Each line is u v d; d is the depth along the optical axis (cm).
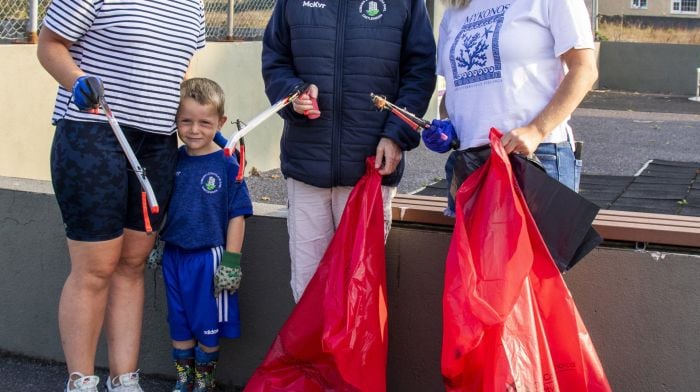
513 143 280
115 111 316
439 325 349
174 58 325
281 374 331
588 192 801
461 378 289
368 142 318
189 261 352
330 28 315
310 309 323
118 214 321
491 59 291
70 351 332
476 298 277
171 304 358
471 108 299
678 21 3447
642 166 959
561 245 285
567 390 291
